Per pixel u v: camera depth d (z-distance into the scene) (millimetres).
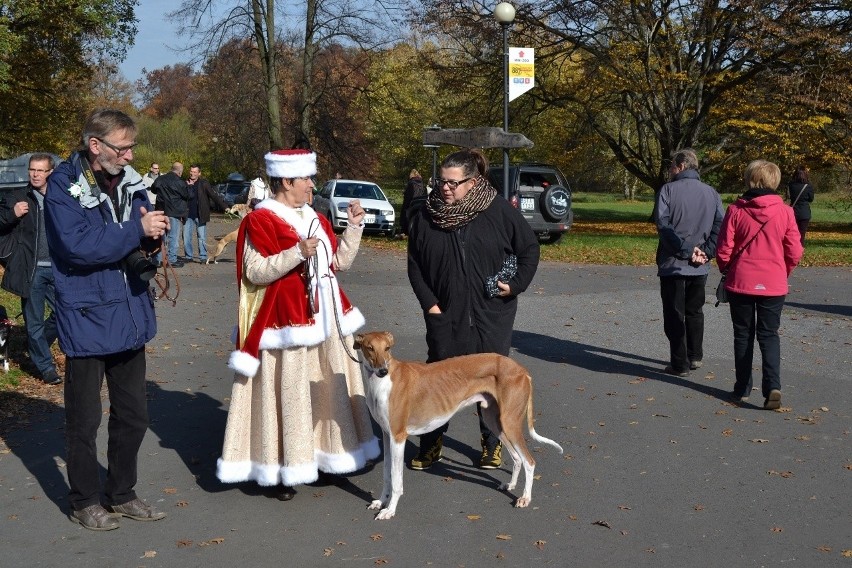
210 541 4414
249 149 42656
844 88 24031
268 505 4930
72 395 4555
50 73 26766
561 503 4918
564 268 16500
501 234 5297
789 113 24766
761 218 6730
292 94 42062
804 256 19062
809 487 5125
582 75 29938
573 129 32531
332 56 37031
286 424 4789
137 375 4691
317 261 4949
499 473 5469
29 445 6055
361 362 4688
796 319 10656
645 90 27109
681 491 5082
